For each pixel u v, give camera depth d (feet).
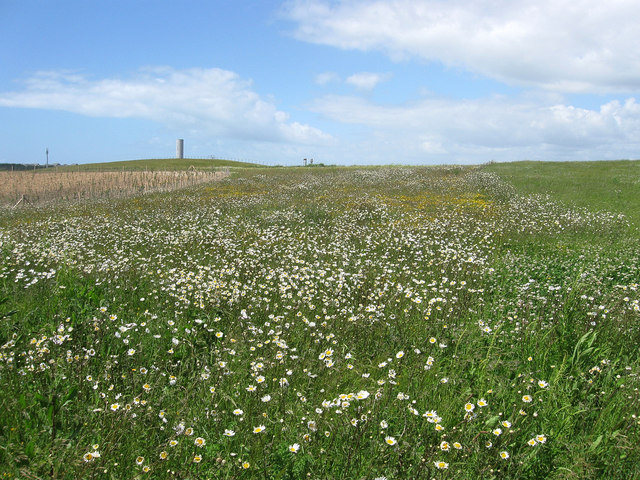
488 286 26.99
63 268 26.96
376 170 128.16
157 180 111.65
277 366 15.31
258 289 24.12
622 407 13.20
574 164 128.16
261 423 12.08
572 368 15.96
